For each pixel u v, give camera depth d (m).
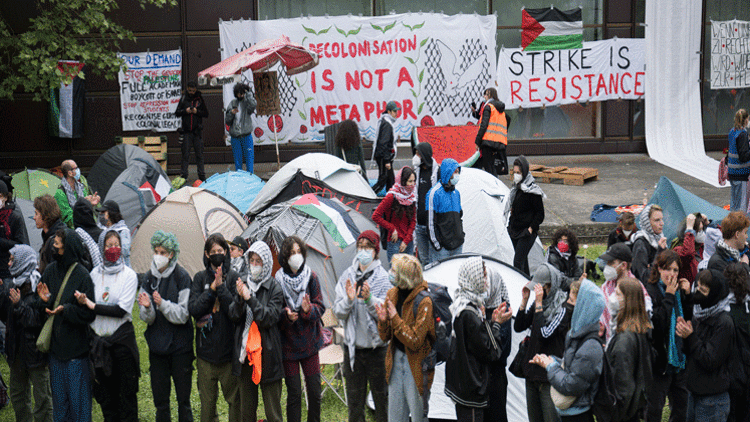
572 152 17.53
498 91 17.05
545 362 5.21
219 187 11.64
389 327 5.73
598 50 17.06
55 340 6.11
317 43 16.14
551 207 12.91
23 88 15.91
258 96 14.01
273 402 6.12
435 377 6.75
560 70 17.08
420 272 5.66
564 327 5.47
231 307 5.83
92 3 13.86
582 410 5.18
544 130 17.52
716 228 8.75
